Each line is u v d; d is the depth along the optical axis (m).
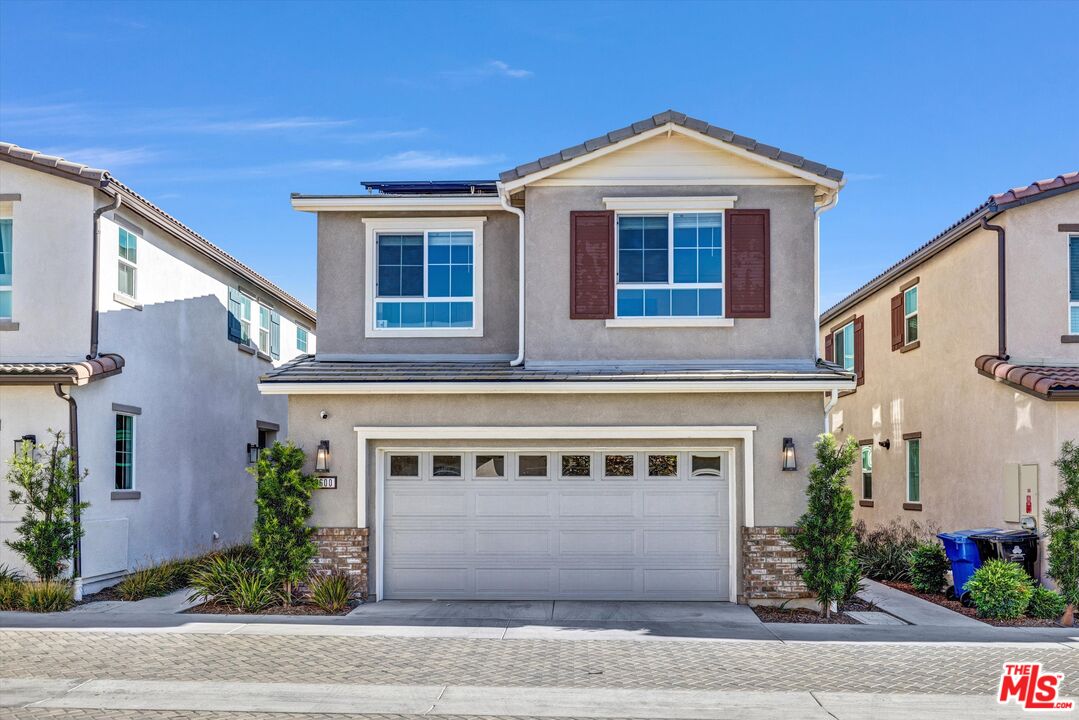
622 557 14.27
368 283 15.69
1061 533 13.15
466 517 14.38
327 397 14.20
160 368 17.41
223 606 13.38
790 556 13.66
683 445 14.27
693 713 8.40
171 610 13.17
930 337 19.25
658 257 14.87
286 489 13.65
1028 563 14.24
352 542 13.92
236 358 21.45
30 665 9.91
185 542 18.52
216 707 8.44
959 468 17.69
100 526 14.98
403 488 14.42
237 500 21.47
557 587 14.28
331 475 14.08
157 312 17.28
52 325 14.82
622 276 14.88
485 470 14.44
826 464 13.12
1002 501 15.87
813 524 13.03
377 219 15.76
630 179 14.84
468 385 13.86
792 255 14.67
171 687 9.07
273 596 13.36
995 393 16.16
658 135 14.80
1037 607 13.07
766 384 13.66
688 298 14.77
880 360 22.75
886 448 22.11
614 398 14.12
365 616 12.80
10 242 15.00
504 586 14.30
